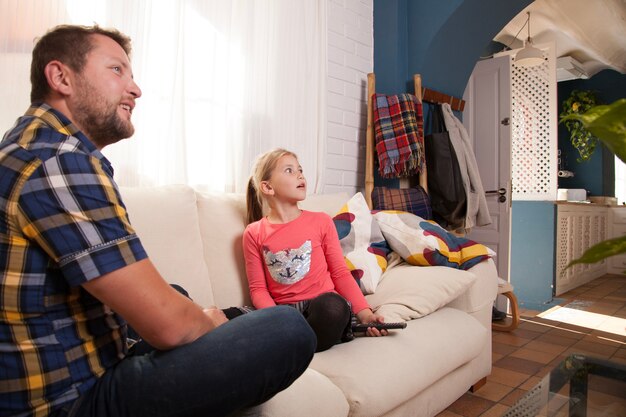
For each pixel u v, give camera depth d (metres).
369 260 1.80
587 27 4.39
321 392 1.06
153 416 0.75
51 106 0.84
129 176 1.67
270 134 2.21
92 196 0.71
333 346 1.35
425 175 2.76
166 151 1.79
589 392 0.95
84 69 0.83
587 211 5.04
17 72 1.42
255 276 1.55
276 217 1.64
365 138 2.94
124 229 0.73
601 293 4.48
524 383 2.00
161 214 1.48
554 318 3.38
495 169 3.57
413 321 1.55
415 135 2.62
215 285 1.57
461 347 1.54
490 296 1.90
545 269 4.23
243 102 2.08
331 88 2.70
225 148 2.00
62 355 0.72
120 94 0.87
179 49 1.82
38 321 0.70
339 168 2.75
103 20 1.60
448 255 1.87
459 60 3.15
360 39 2.92
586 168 6.02
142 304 0.72
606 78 5.86
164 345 0.78
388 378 1.21
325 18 2.56
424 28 2.92
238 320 0.86
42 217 0.68
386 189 2.65
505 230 3.49
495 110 3.60
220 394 0.78
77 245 0.69
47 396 0.71
